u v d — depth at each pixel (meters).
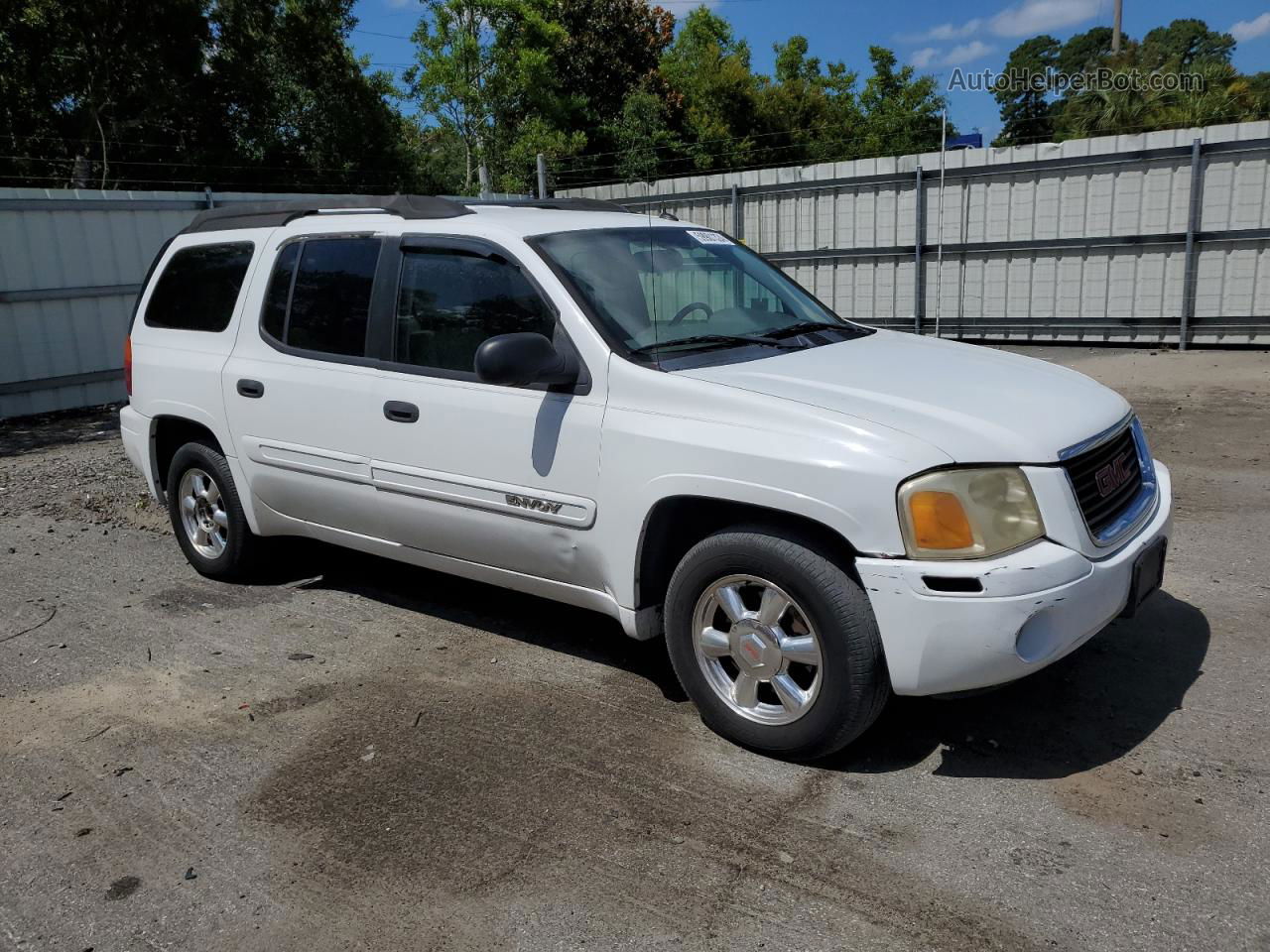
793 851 3.05
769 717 3.53
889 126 32.81
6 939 2.79
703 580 3.59
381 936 2.75
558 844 3.13
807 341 4.27
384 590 5.45
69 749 3.84
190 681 4.39
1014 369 4.08
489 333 4.14
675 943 2.68
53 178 20.88
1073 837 3.07
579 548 3.90
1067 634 3.22
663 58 37.31
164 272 5.66
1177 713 3.80
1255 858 2.93
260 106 24.42
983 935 2.66
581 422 3.79
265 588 5.54
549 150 26.09
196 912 2.88
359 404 4.50
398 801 3.40
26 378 11.29
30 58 21.02
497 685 4.25
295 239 4.96
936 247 14.26
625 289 4.11
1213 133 12.20
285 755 3.74
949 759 3.54
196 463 5.46
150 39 21.78
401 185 26.58
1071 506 3.26
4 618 5.20
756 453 3.35
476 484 4.13
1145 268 13.01
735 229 15.96
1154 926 2.67
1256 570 5.25
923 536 3.13
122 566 5.98
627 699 4.09
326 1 24.31
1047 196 13.38
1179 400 9.84
